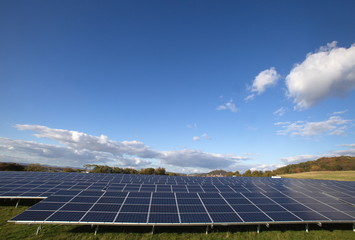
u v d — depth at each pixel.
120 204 17.14
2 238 13.62
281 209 17.80
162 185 27.08
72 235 14.42
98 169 80.31
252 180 36.72
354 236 15.87
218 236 15.16
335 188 26.94
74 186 24.03
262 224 16.83
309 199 20.81
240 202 19.19
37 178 28.28
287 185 29.16
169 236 14.86
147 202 17.95
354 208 18.78
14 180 25.62
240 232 15.75
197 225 16.17
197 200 19.14
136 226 15.83
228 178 40.34
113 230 15.12
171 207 17.16
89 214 15.05
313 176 67.50
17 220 13.47
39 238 13.87
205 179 38.03
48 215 14.44
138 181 32.22
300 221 15.73
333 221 15.91
